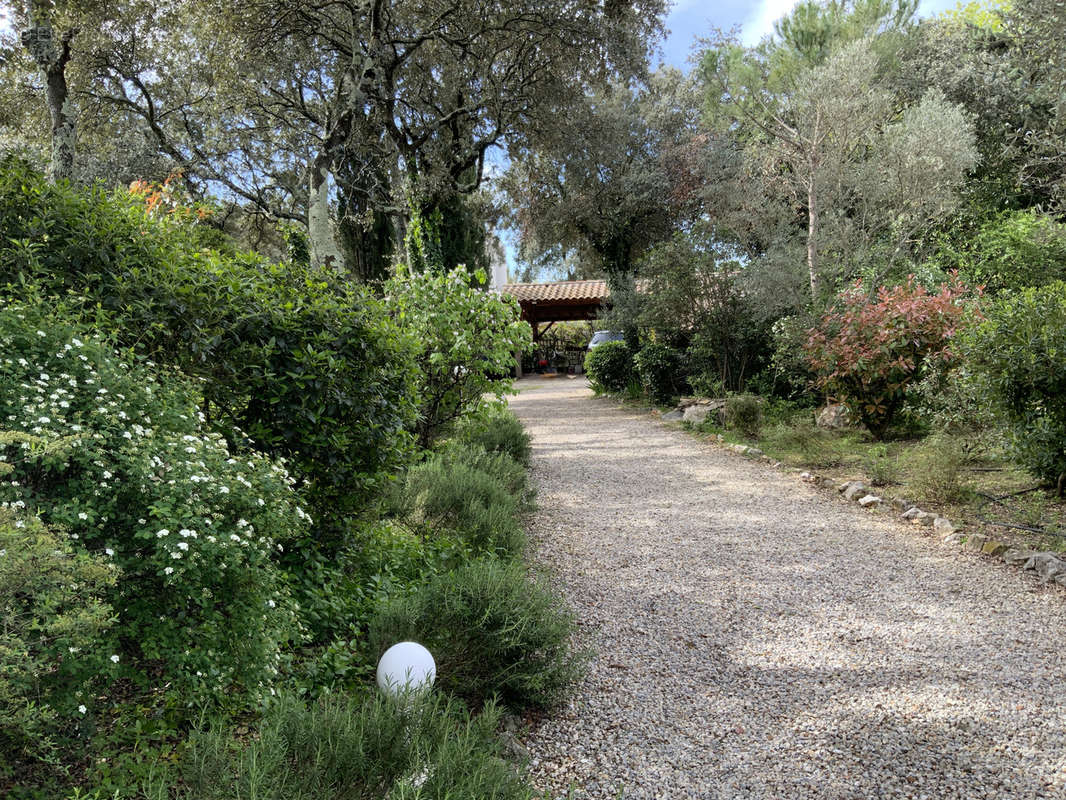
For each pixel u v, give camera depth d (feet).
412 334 14.60
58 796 5.58
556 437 34.55
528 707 9.02
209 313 10.00
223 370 10.24
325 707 6.66
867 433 29.50
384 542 12.64
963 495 18.70
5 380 6.73
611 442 32.22
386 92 39.19
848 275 35.04
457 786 5.71
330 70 42.60
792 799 7.15
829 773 7.59
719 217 43.04
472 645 8.99
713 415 34.55
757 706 9.11
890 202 35.63
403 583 11.57
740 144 55.72
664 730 8.54
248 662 6.88
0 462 6.06
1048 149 41.50
